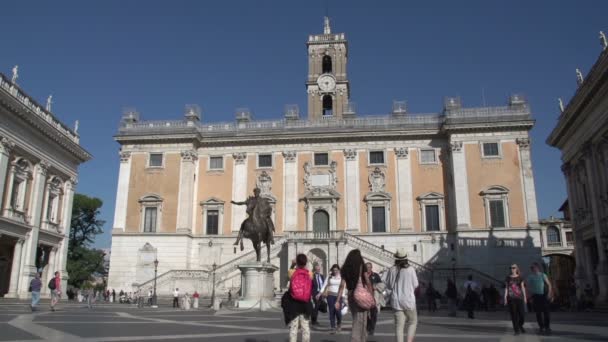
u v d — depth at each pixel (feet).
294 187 154.51
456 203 143.13
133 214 156.15
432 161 152.15
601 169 110.42
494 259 138.21
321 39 193.98
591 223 118.11
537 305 41.50
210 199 156.87
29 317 52.75
